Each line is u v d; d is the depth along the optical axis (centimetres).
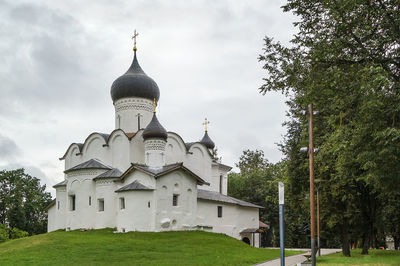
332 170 3070
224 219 5184
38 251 3153
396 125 1986
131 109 5241
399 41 2045
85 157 5044
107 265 2628
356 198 3538
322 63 2284
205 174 5422
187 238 3966
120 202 4369
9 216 6525
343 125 2255
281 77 2392
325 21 2288
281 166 4112
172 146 5103
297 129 3700
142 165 4497
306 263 2684
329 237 3984
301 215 3875
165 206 4297
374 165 1931
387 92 1994
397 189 2094
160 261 2803
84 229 4450
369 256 3353
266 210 7000
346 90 2181
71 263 2698
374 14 2095
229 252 3438
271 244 6912
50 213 5334
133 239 3775
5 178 6594
